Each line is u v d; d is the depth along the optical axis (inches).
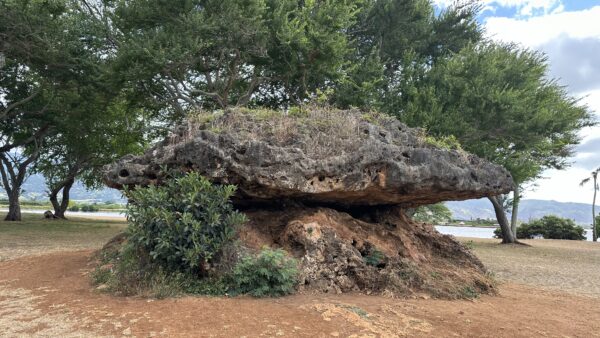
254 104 820.6
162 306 229.8
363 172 301.4
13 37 644.7
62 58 681.0
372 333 204.8
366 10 816.3
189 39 583.2
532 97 772.6
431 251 378.6
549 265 652.1
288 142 306.2
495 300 313.6
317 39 619.2
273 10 672.4
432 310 253.3
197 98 765.9
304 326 207.9
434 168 324.5
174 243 258.2
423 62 853.8
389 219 380.8
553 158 1056.2
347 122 334.0
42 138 1084.5
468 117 743.7
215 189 272.2
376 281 290.7
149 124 1003.9
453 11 898.1
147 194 266.7
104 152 1141.7
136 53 578.2
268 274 255.6
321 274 282.0
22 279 313.3
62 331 202.4
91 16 714.2
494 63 769.6
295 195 305.1
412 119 722.2
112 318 215.9
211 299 241.6
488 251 864.9
